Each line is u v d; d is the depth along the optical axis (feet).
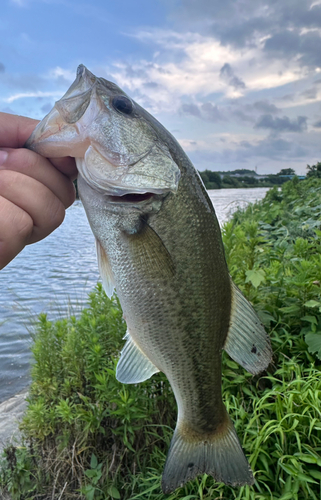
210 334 0.84
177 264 0.78
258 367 0.85
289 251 2.04
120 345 1.40
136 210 0.75
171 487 0.83
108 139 0.70
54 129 0.65
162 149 0.75
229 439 0.87
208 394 0.87
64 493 1.23
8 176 0.55
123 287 0.78
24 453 1.33
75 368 1.37
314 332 1.22
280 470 0.97
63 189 0.63
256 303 1.36
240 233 1.55
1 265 0.55
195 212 0.79
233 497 0.98
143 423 1.25
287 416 0.95
